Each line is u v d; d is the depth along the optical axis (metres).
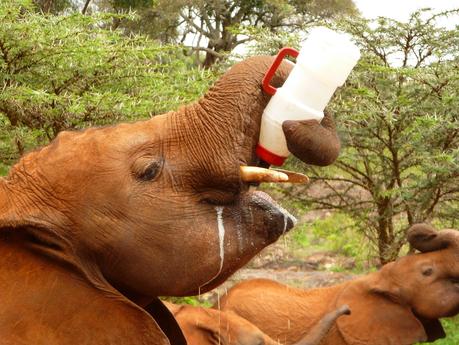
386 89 9.34
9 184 3.05
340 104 9.07
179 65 8.35
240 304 7.57
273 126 3.16
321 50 3.14
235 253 3.09
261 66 3.24
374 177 9.75
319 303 7.54
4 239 2.93
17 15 7.54
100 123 7.45
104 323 2.93
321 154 3.14
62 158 3.04
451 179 9.01
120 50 7.77
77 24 8.02
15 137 7.13
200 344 6.16
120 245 3.00
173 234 3.04
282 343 7.36
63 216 2.97
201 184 3.10
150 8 20.52
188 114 3.18
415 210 9.34
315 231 13.24
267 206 3.12
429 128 8.64
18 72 7.62
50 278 2.91
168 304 6.53
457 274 7.21
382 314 7.34
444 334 7.55
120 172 3.02
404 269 7.38
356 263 12.44
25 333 2.84
